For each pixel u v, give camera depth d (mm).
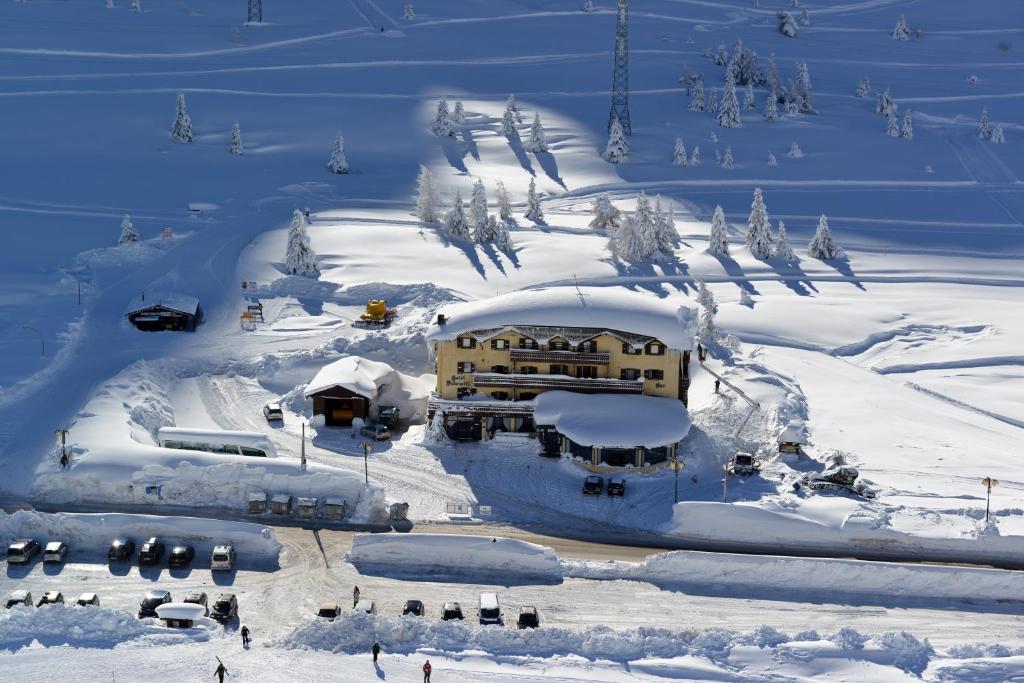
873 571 80375
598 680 66938
